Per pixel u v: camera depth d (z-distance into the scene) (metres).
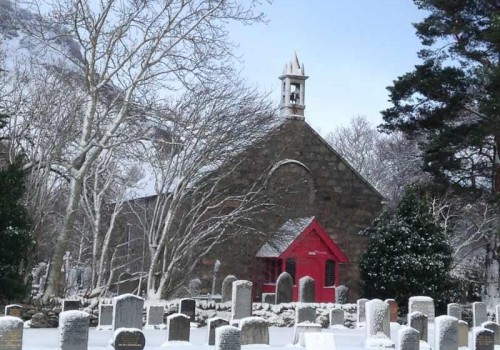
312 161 47.41
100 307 27.67
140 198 42.84
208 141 34.94
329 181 47.72
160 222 34.56
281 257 42.31
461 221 54.62
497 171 40.62
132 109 33.88
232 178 38.84
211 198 37.31
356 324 32.69
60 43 38.09
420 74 39.28
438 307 38.31
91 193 39.38
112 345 20.67
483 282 42.28
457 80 38.47
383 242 39.22
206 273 42.00
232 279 34.84
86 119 32.03
